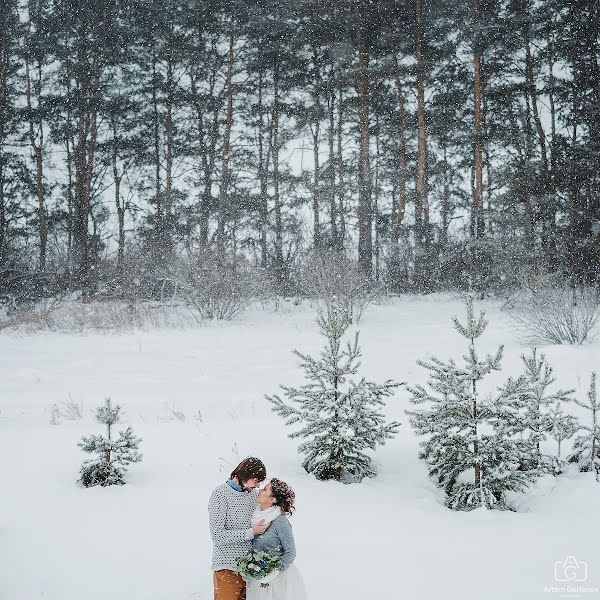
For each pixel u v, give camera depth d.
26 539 5.45
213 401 11.74
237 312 24.00
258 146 36.94
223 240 29.20
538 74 30.27
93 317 22.95
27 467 7.44
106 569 4.91
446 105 33.41
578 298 19.00
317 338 19.55
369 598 4.38
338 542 5.34
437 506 6.34
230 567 3.95
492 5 30.00
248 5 33.75
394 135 36.19
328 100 36.66
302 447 7.07
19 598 4.50
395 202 38.75
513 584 4.54
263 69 35.34
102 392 12.63
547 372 7.40
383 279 30.12
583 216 25.16
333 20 33.34
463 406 6.46
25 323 22.88
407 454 8.01
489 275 26.73
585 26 27.91
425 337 19.05
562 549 5.17
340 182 32.72
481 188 29.62
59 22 33.19
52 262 30.16
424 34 32.66
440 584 4.56
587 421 9.13
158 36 33.47
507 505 6.55
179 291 26.98
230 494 4.03
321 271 23.86
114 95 33.94
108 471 6.89
